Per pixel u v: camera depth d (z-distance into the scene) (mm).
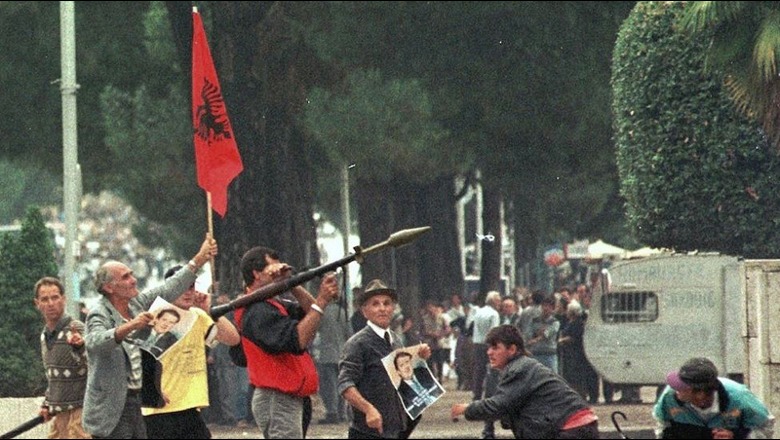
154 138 77938
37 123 84312
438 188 97625
